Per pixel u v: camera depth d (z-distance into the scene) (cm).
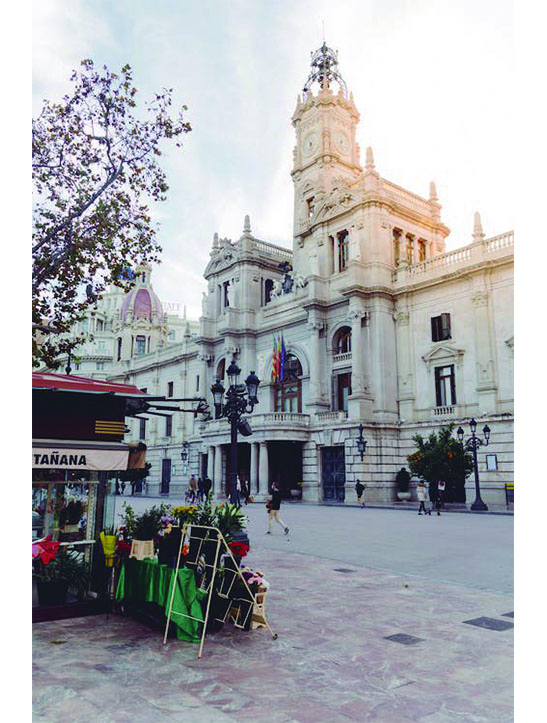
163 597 831
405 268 4256
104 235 1639
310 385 4538
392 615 938
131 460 1020
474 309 3756
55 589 941
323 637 817
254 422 4484
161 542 876
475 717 557
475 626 873
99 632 842
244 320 5422
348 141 5306
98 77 1573
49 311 1689
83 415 960
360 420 4006
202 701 588
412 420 4050
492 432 3497
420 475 3228
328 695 609
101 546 978
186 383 6431
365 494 3919
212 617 843
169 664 701
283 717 552
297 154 5347
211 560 850
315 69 5431
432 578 1253
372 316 4238
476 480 3241
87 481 1008
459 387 3809
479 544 1788
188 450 5978
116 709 564
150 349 8056
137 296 8325
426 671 682
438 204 5022
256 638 813
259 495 4359
